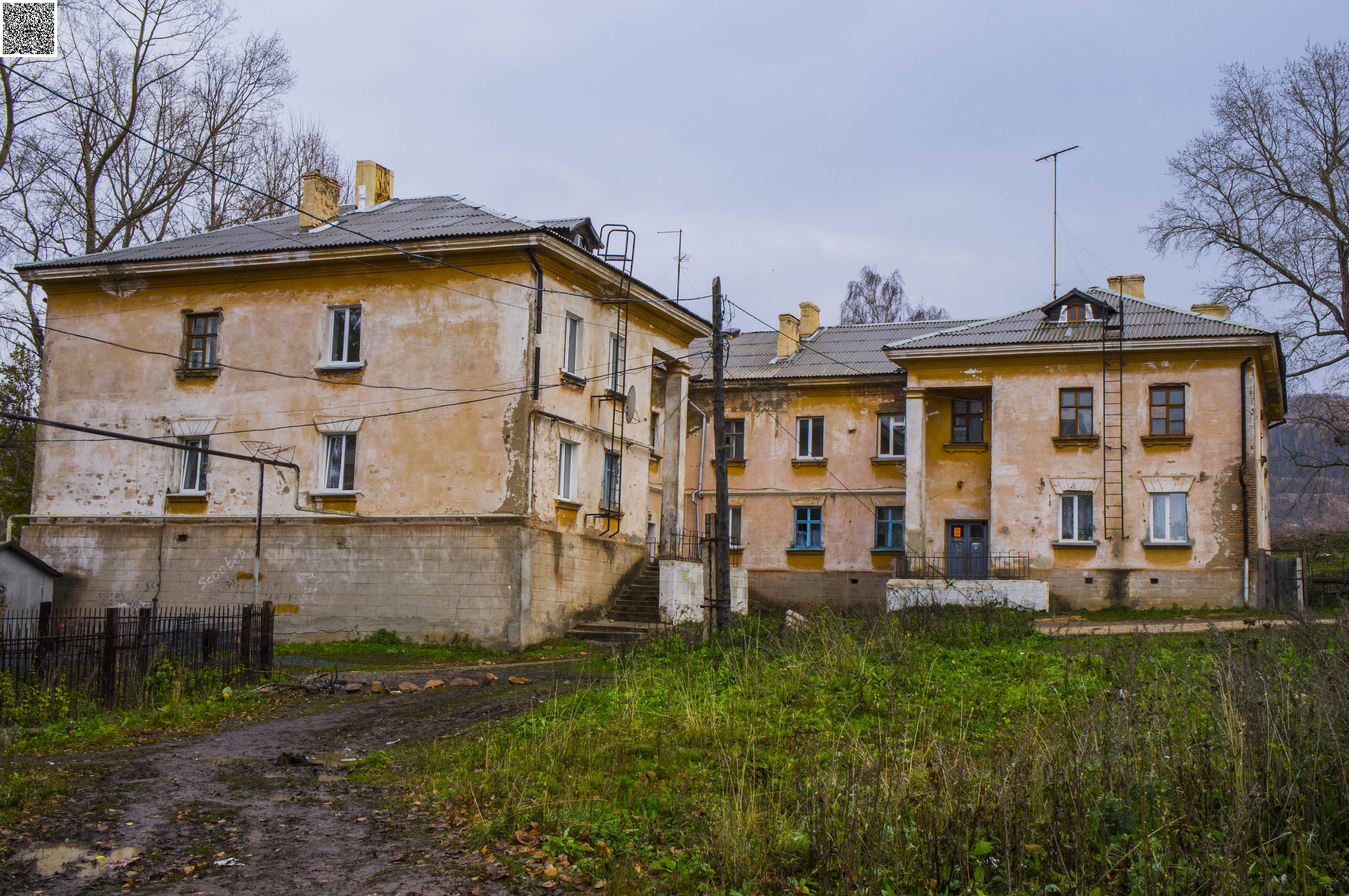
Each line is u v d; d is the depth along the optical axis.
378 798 8.48
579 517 22.94
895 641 14.64
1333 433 36.03
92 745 10.80
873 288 49.56
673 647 16.86
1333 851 6.26
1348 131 32.09
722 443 19.08
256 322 23.23
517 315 21.27
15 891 6.33
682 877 6.43
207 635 14.62
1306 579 25.72
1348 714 7.47
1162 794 6.75
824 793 6.88
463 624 20.80
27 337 28.55
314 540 22.09
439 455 21.50
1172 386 27.39
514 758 9.44
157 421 23.70
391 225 23.98
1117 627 21.22
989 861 6.25
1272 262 33.66
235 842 7.28
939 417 30.53
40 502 24.41
